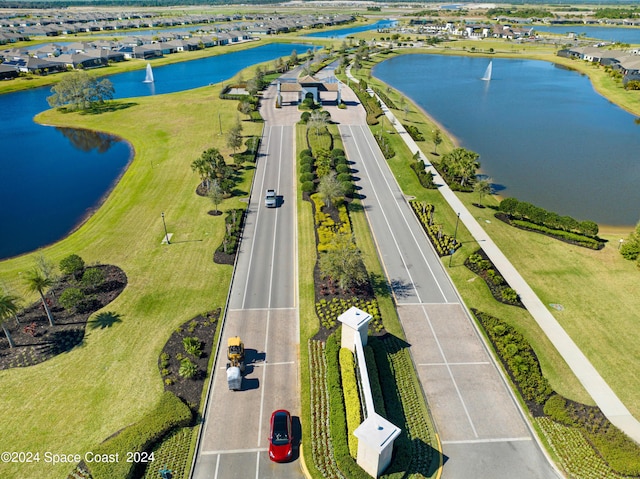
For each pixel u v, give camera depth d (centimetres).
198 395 3644
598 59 18162
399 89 14600
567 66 18375
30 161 8850
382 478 2972
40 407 3509
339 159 8075
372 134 9831
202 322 4416
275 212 6588
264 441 3309
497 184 7956
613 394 3728
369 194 7194
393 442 3131
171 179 7588
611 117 11888
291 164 8269
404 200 7019
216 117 10900
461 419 3497
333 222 6197
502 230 6184
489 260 5475
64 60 16638
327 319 4456
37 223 6525
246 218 6412
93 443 3244
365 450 2914
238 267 5312
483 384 3812
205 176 7344
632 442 3275
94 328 4309
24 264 5394
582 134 10544
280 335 4297
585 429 3394
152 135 9869
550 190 7738
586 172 8481
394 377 3844
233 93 13088
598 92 14450
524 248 5756
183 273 5153
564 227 6059
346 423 3366
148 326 4347
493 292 4912
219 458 3184
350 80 14850
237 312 4578
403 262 5462
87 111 11812
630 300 4834
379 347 4125
